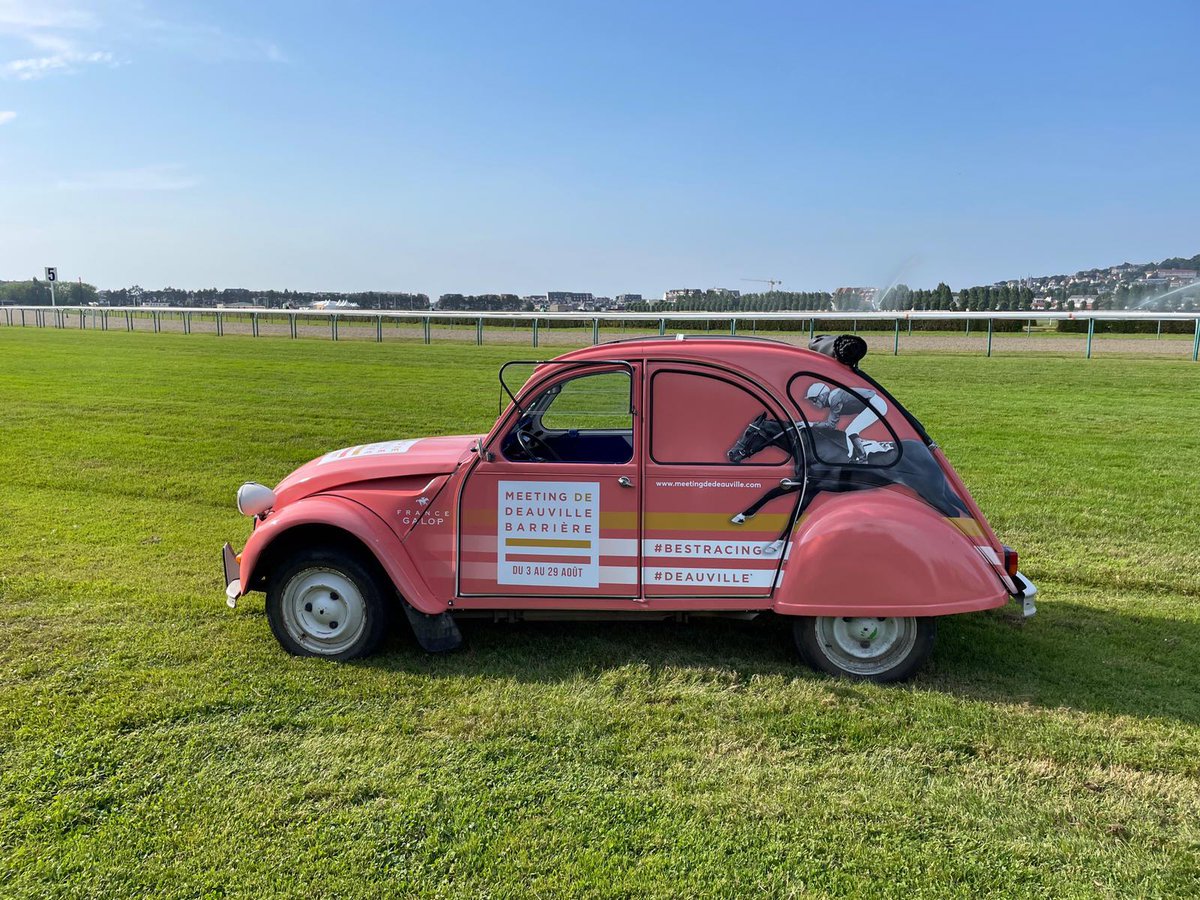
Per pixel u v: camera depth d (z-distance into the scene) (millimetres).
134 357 23359
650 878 2676
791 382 4039
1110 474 8930
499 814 3012
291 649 4387
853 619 4137
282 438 11125
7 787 3137
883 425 4051
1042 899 2607
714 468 4039
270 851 2791
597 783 3225
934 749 3514
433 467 4270
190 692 3936
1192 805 3129
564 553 4172
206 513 7633
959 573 3934
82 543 6602
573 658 4441
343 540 4383
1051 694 4047
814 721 3729
